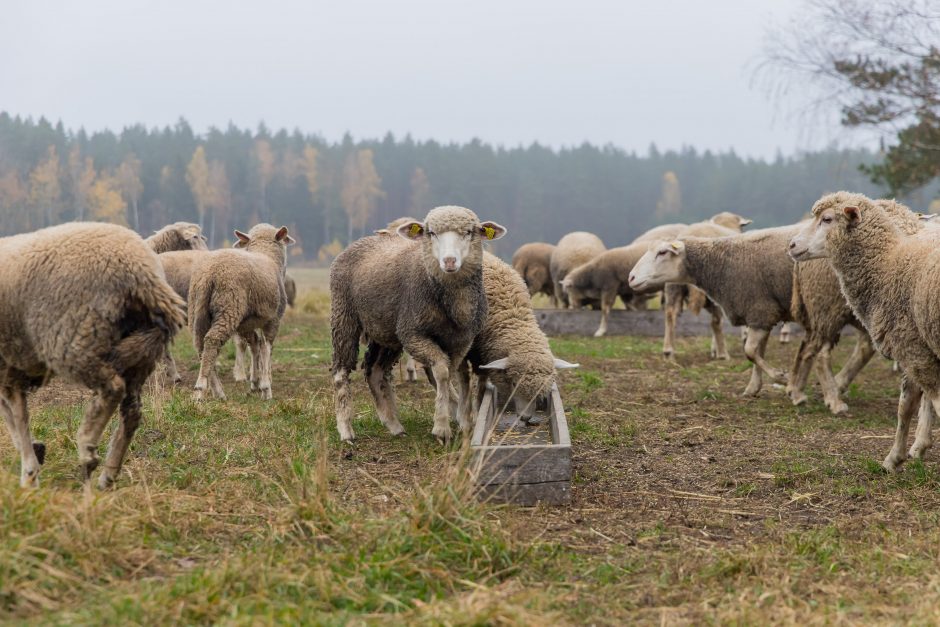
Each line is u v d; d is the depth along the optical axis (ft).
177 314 16.14
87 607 11.88
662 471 21.30
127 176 238.89
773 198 308.40
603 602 13.08
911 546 15.39
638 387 34.45
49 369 16.58
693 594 13.35
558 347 46.78
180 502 16.01
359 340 24.61
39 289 15.31
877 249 20.35
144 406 26.48
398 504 17.07
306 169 278.46
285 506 16.08
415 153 310.24
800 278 28.48
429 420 26.48
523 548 14.70
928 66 53.01
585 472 21.11
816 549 15.11
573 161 323.57
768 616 12.29
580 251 62.54
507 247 295.89
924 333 18.75
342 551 14.05
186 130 293.64
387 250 23.41
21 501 13.60
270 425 24.52
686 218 317.22
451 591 13.24
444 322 21.58
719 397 32.07
